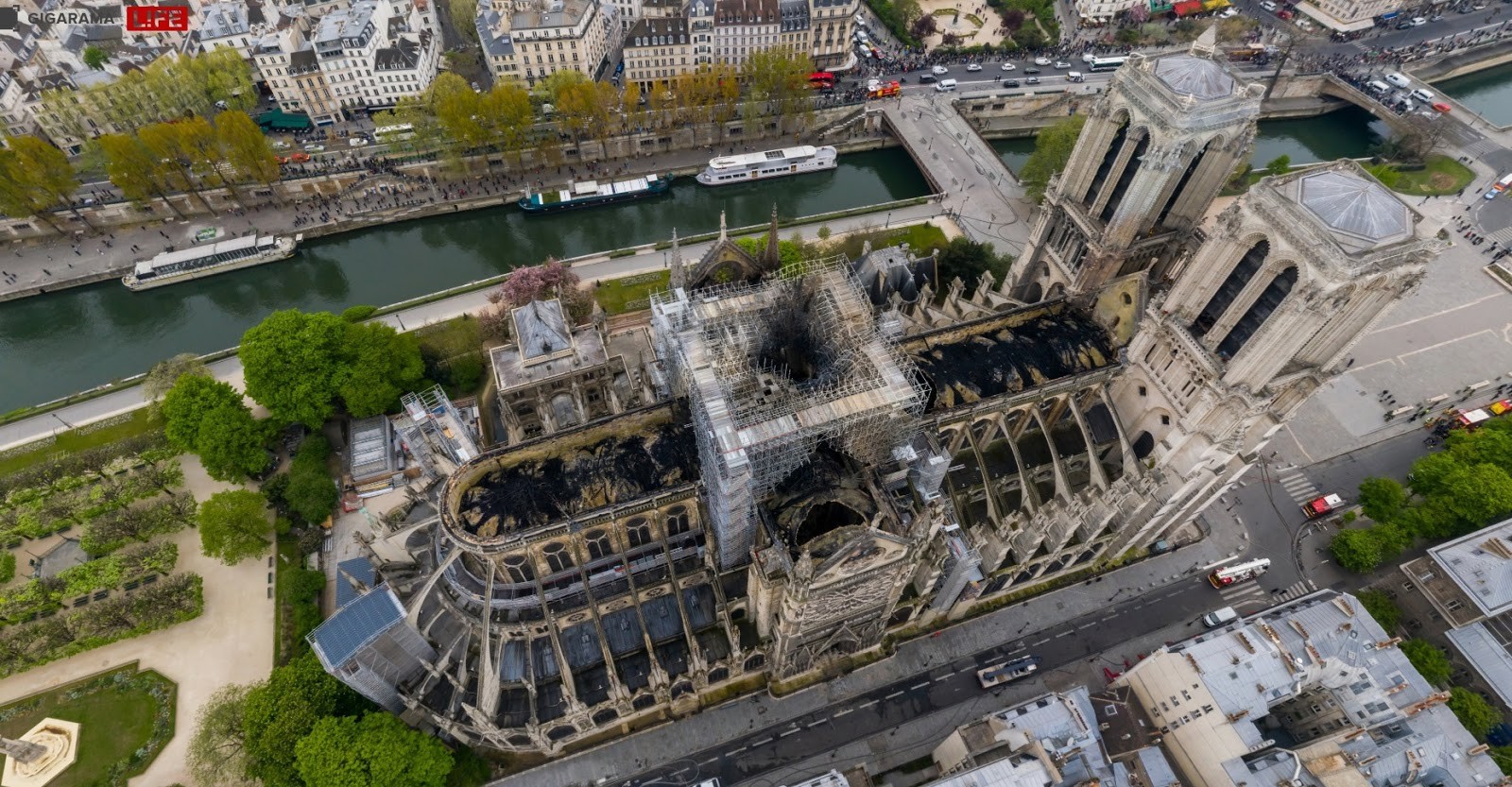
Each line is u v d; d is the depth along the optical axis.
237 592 116.56
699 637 103.00
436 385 125.62
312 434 130.75
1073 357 107.56
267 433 124.94
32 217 173.12
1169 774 95.62
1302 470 136.62
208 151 171.50
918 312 128.38
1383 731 97.44
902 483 96.69
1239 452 100.81
